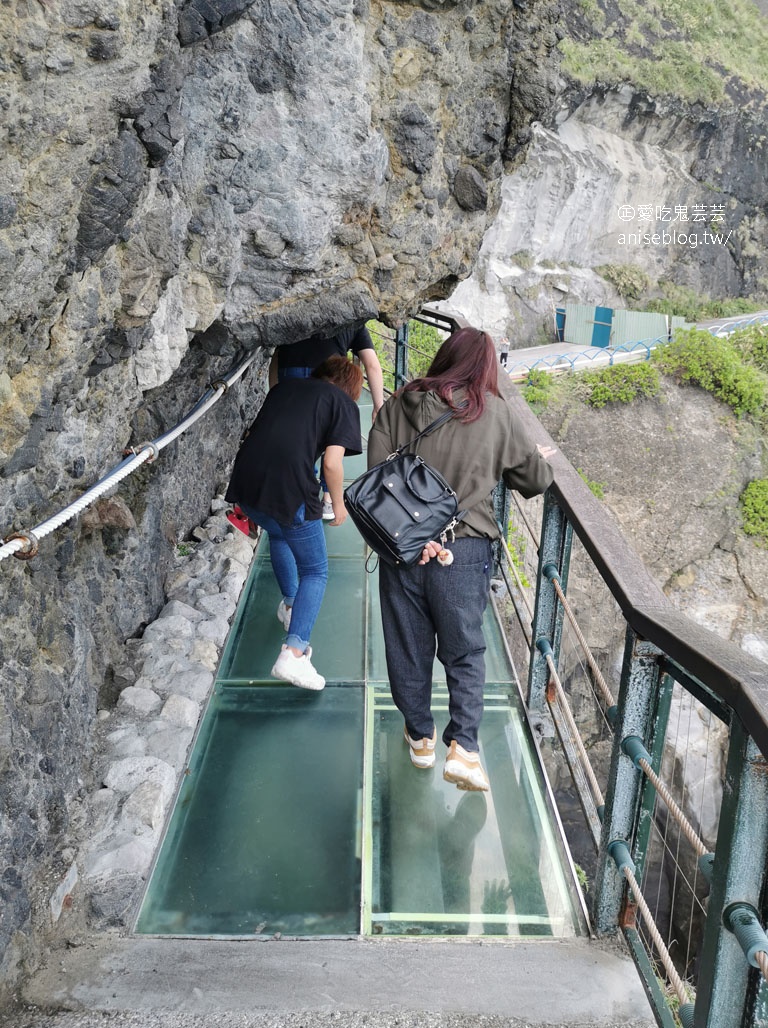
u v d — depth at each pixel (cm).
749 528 2131
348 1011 184
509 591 363
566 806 950
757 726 117
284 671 312
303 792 274
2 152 138
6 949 187
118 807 250
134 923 220
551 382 2228
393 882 237
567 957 205
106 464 247
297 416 302
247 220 266
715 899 137
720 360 2191
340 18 245
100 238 172
